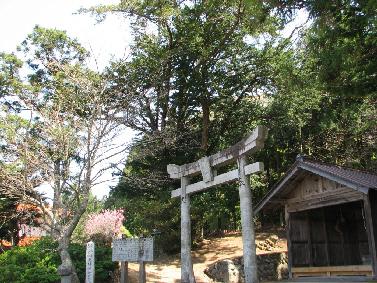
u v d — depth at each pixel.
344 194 12.29
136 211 18.67
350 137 24.31
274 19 11.35
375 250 11.20
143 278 11.22
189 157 19.89
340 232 15.23
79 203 10.89
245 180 11.86
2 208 15.99
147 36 19.09
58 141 11.22
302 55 15.05
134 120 14.96
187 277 13.07
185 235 13.55
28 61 19.33
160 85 17.98
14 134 11.04
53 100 14.36
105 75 14.34
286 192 14.14
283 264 17.09
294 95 19.56
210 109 21.38
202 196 19.12
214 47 19.67
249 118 21.33
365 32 9.45
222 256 18.59
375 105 20.81
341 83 10.07
